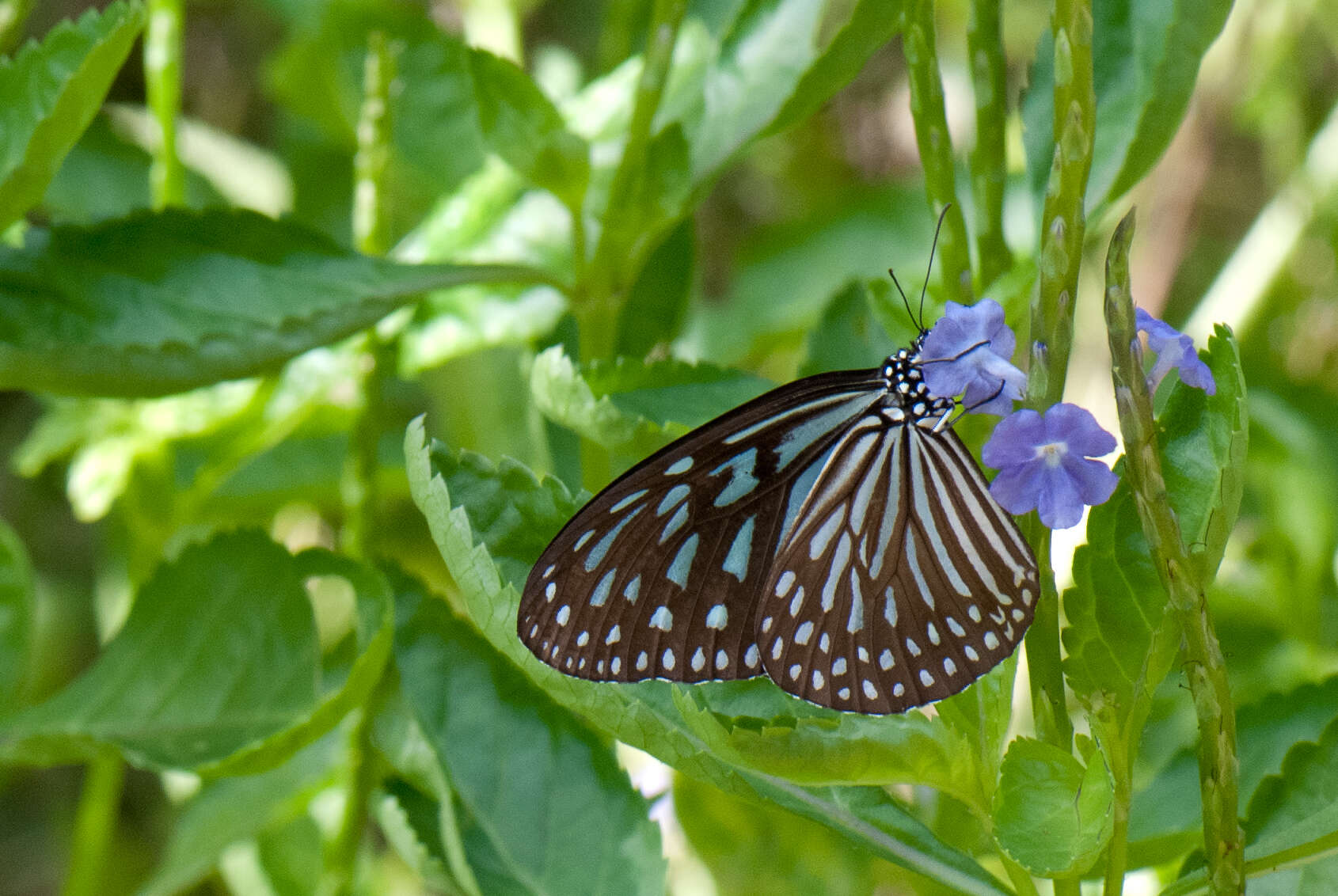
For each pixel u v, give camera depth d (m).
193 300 0.84
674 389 0.85
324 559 0.86
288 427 0.90
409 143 0.95
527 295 0.89
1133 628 0.81
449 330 0.89
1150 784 0.85
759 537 0.82
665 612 0.82
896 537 0.81
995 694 0.81
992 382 0.80
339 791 0.90
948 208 0.83
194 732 0.86
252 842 0.90
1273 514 0.93
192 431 0.90
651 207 0.86
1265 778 0.82
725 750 0.80
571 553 0.81
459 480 0.83
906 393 0.81
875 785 0.82
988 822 0.81
